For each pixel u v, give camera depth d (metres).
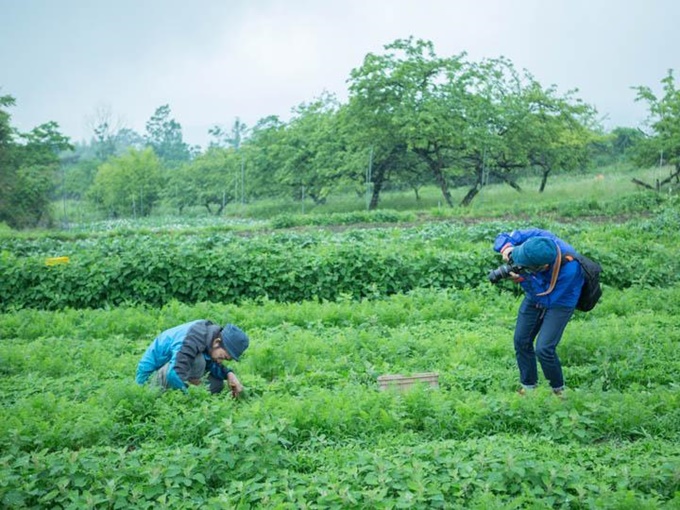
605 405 6.37
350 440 5.88
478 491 4.83
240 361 8.05
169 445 5.79
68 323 10.30
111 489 4.87
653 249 14.31
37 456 5.11
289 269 12.48
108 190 61.53
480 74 31.72
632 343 8.30
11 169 42.62
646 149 31.55
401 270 12.63
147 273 12.25
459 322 10.05
